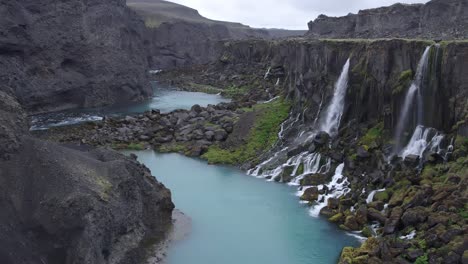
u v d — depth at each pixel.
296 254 41.97
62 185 37.09
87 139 80.62
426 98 51.75
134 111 108.88
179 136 80.75
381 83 58.03
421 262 35.59
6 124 40.12
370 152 55.34
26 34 97.50
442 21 126.44
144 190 46.47
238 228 47.12
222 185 59.81
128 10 146.25
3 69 92.31
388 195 47.69
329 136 63.19
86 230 34.97
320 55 72.81
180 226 47.19
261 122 77.62
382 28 152.38
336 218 48.09
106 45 120.00
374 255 38.25
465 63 48.03
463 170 43.88
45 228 35.19
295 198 54.94
